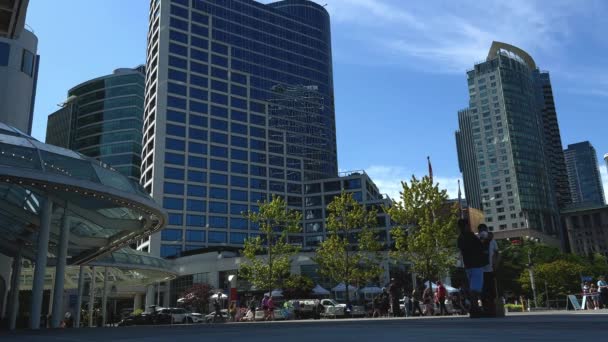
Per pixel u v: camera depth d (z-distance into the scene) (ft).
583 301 78.18
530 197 552.00
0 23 119.55
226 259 253.44
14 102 114.52
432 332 19.17
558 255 318.65
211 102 409.08
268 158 425.69
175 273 156.97
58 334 38.63
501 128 580.71
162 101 383.24
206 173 385.91
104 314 144.56
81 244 98.12
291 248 161.58
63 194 73.31
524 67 618.85
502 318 32.14
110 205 78.02
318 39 516.73
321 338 18.54
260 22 472.03
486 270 33.99
